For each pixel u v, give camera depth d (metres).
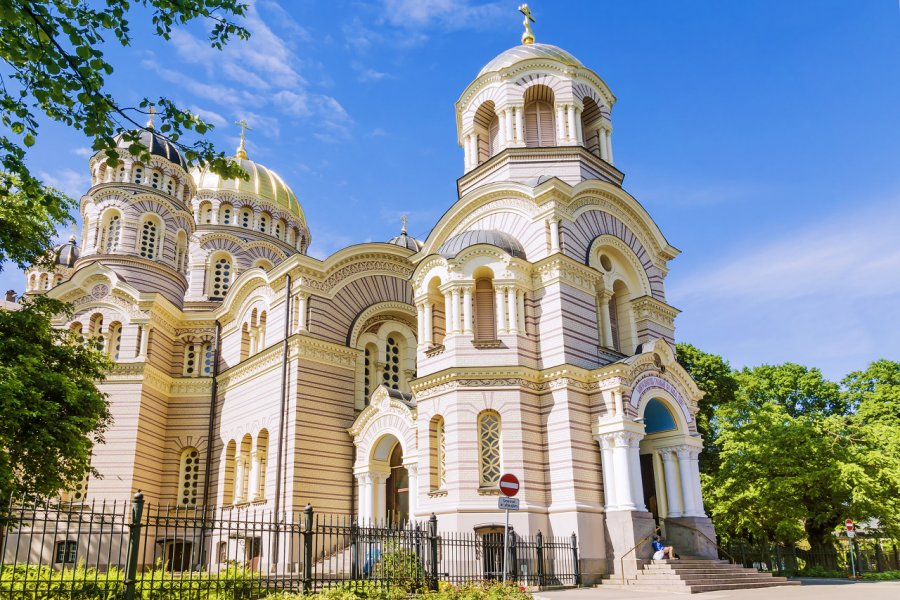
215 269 52.31
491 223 34.03
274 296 38.28
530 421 28.64
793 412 54.38
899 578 34.88
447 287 30.44
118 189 45.50
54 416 21.89
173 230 46.75
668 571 25.08
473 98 39.44
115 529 36.31
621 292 34.78
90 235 45.38
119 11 13.16
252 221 54.91
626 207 35.31
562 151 35.62
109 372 39.34
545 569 25.81
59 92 13.15
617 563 26.70
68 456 22.89
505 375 28.70
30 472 22.19
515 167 35.56
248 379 38.59
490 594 18.89
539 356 30.03
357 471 33.84
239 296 41.56
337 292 37.50
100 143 13.62
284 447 33.91
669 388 31.06
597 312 32.78
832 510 37.38
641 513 27.39
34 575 17.41
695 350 51.47
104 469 37.69
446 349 29.88
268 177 57.34
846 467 34.94
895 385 51.31
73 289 41.66
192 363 43.94
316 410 34.62
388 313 39.88
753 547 39.75
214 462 39.88
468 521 26.73
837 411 54.72
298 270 36.53
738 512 39.88
